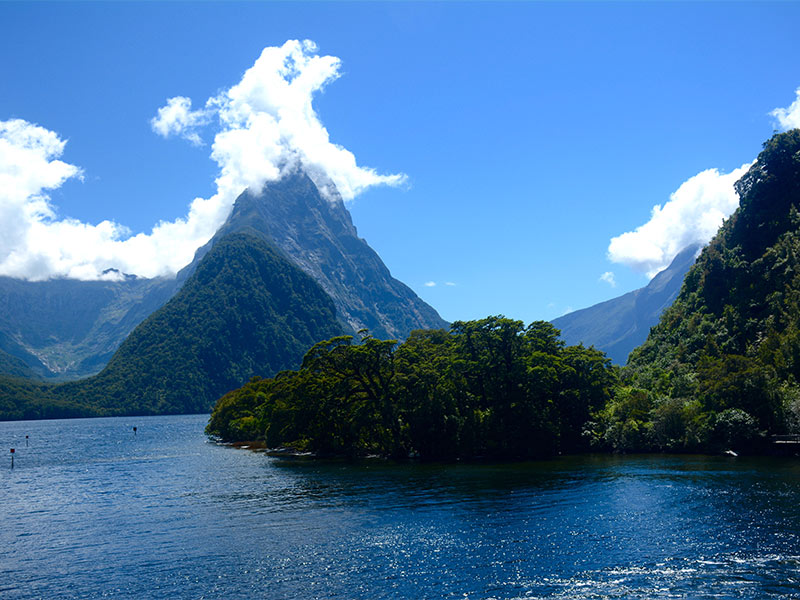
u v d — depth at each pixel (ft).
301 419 389.19
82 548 165.07
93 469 368.27
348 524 180.34
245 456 419.54
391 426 349.61
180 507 219.41
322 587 126.41
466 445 341.62
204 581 132.77
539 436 346.74
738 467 266.57
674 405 338.34
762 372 323.98
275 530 176.65
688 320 483.51
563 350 414.21
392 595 120.57
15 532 188.75
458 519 180.86
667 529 160.66
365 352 358.23
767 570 127.54
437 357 393.50
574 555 141.28
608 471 268.41
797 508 179.32
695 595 115.65
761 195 492.13
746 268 455.63
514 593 119.34
